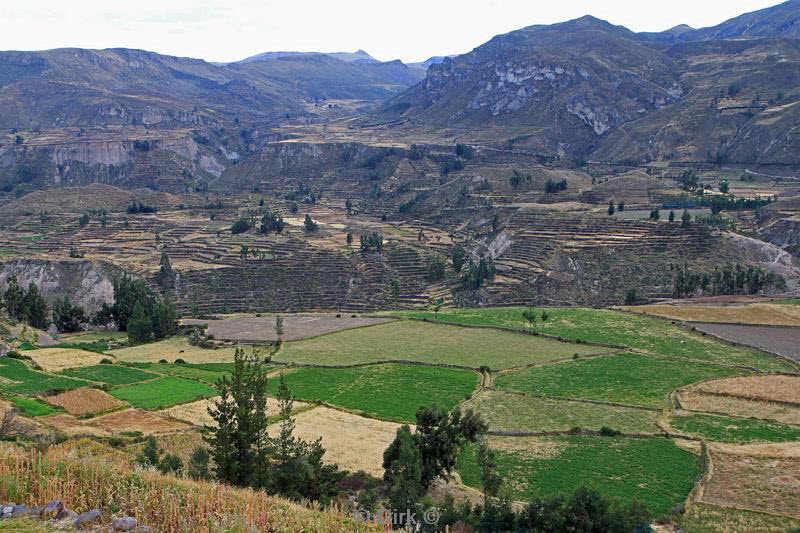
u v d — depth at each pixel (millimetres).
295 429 95562
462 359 136875
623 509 60969
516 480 79312
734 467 81438
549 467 83062
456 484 78312
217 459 64188
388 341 153625
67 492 36438
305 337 159250
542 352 140750
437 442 77188
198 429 91375
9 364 122125
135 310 176375
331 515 41531
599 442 92000
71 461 41719
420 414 79062
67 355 136875
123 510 35875
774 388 112188
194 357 143375
